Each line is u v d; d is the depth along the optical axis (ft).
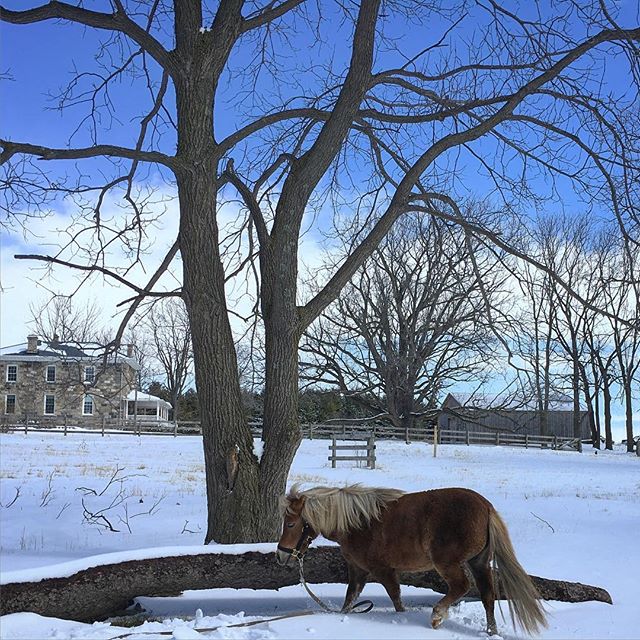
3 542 37.17
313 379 143.13
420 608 23.98
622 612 23.99
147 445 123.24
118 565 22.90
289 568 24.66
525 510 51.49
